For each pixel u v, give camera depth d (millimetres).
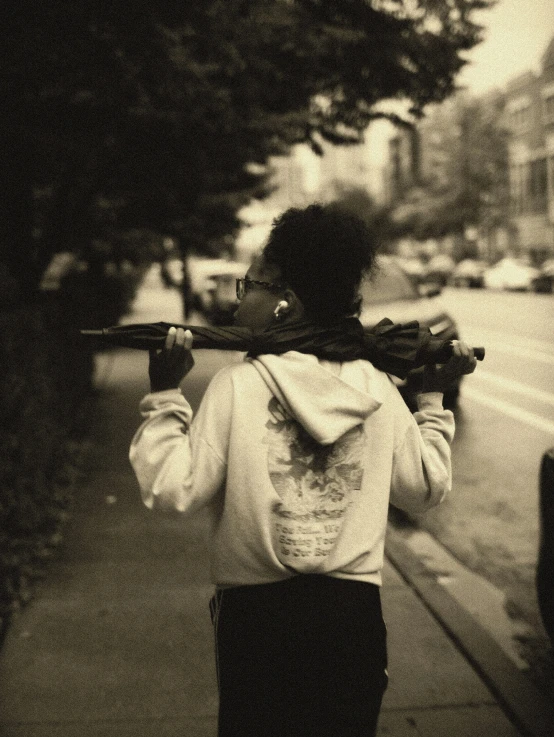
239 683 2051
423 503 2186
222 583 2066
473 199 63125
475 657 4293
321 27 7977
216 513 2109
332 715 2021
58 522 6730
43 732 3617
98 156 7930
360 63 8531
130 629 4668
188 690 3980
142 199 9836
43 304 8156
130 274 27359
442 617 4828
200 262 28594
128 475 8336
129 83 6082
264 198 12680
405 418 2166
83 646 4457
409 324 2244
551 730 3602
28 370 5852
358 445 2076
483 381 14062
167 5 5680
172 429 2080
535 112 59938
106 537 6379
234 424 2025
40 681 4066
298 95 8555
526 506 7520
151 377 2127
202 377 14828
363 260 2189
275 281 2229
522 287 43344
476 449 9570
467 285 49625
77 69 5805
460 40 8586
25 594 5102
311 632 2004
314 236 2158
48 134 6586
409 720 3756
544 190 59312
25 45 5453
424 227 68375
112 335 2086
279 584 2033
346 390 2037
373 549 2068
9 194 9016
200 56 6883
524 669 4504
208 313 22469
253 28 7191
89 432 10453
